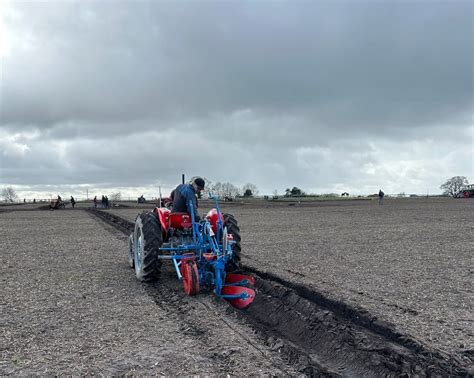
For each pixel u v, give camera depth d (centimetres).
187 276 722
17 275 920
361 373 461
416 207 3772
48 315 621
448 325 552
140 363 449
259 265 969
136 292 765
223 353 473
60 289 788
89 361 456
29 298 721
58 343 509
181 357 463
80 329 559
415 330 533
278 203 5753
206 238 808
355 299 667
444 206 3862
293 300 691
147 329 556
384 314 593
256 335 536
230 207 4416
